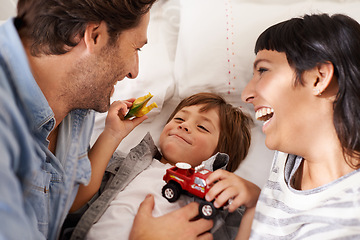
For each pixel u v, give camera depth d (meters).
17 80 0.67
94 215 0.92
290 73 0.85
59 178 0.87
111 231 0.88
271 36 0.92
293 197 0.85
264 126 0.92
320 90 0.81
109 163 1.16
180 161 1.16
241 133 1.21
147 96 1.12
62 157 0.91
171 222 0.87
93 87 0.82
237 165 1.18
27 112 0.69
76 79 0.79
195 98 1.29
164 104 1.43
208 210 0.89
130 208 0.93
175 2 1.62
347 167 0.80
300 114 0.84
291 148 0.88
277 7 1.38
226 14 1.38
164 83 1.41
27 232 0.50
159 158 1.21
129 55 0.84
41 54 0.74
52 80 0.77
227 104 1.29
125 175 1.05
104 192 0.99
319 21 0.87
